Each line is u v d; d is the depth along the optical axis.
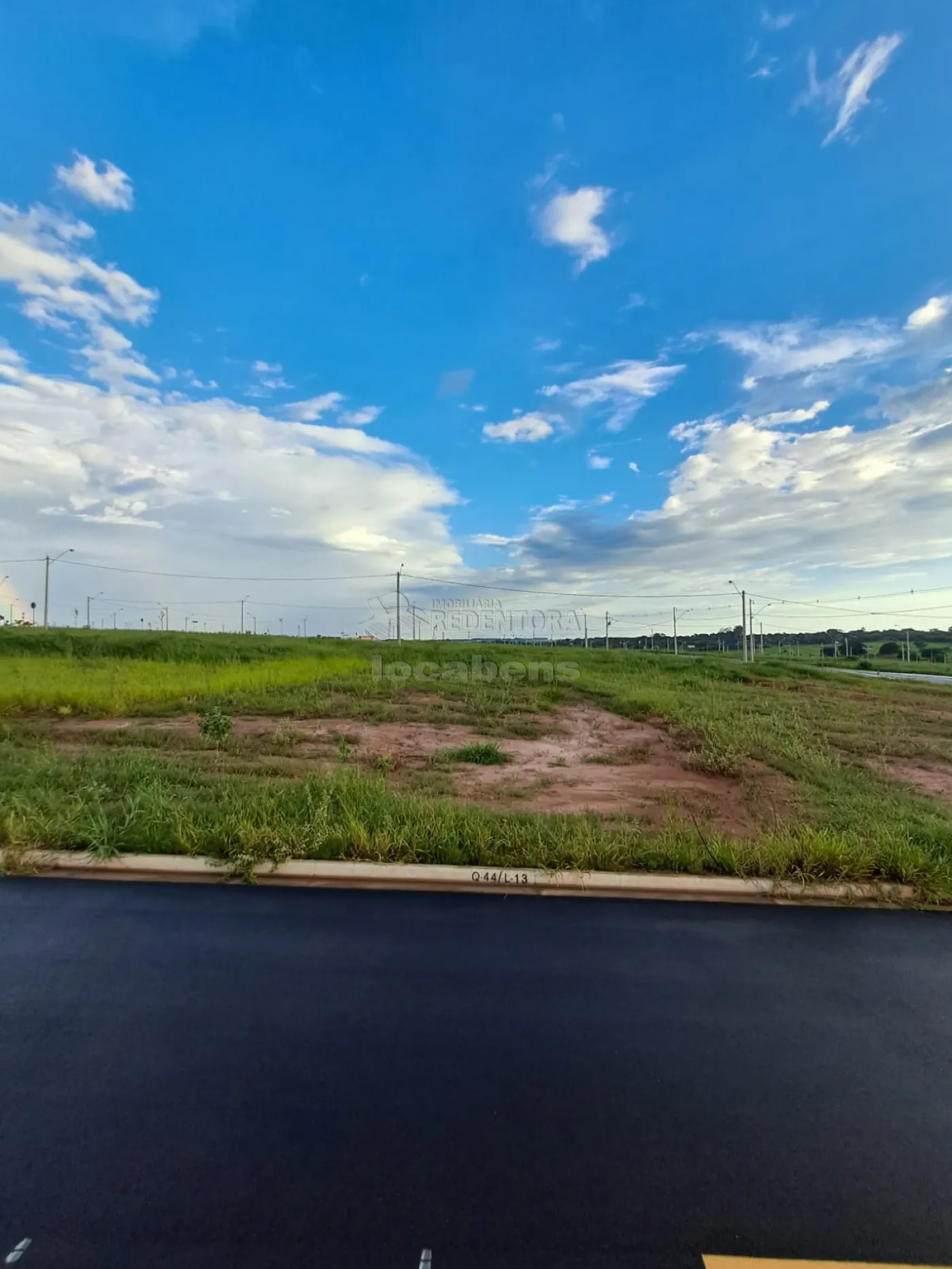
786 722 13.48
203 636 31.12
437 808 6.00
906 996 3.66
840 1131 2.59
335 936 4.05
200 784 6.94
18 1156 2.30
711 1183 2.30
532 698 16.19
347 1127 2.48
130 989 3.40
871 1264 2.04
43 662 20.56
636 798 7.67
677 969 3.84
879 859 5.44
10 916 4.19
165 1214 2.09
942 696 22.05
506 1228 2.09
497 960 3.84
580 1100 2.69
